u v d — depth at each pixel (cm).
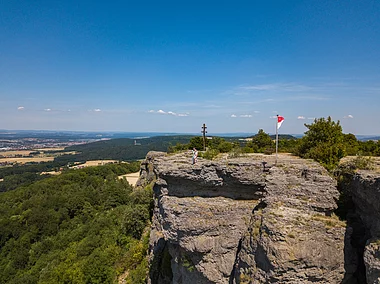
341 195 1463
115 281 2870
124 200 6334
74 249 4181
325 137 2431
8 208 6956
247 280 1380
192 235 1722
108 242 3800
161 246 2533
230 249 1691
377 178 1158
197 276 1792
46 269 3953
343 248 1300
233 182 1766
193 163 1966
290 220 1309
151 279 2469
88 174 9625
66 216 6175
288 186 1482
